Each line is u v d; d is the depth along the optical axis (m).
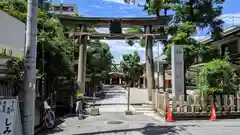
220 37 15.66
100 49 30.50
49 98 13.03
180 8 14.98
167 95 12.23
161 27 19.33
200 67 14.32
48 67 13.30
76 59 22.78
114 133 9.25
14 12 10.13
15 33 7.68
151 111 15.28
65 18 18.03
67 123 11.36
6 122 6.18
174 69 13.16
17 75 7.89
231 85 13.13
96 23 18.34
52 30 13.39
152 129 9.95
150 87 18.42
